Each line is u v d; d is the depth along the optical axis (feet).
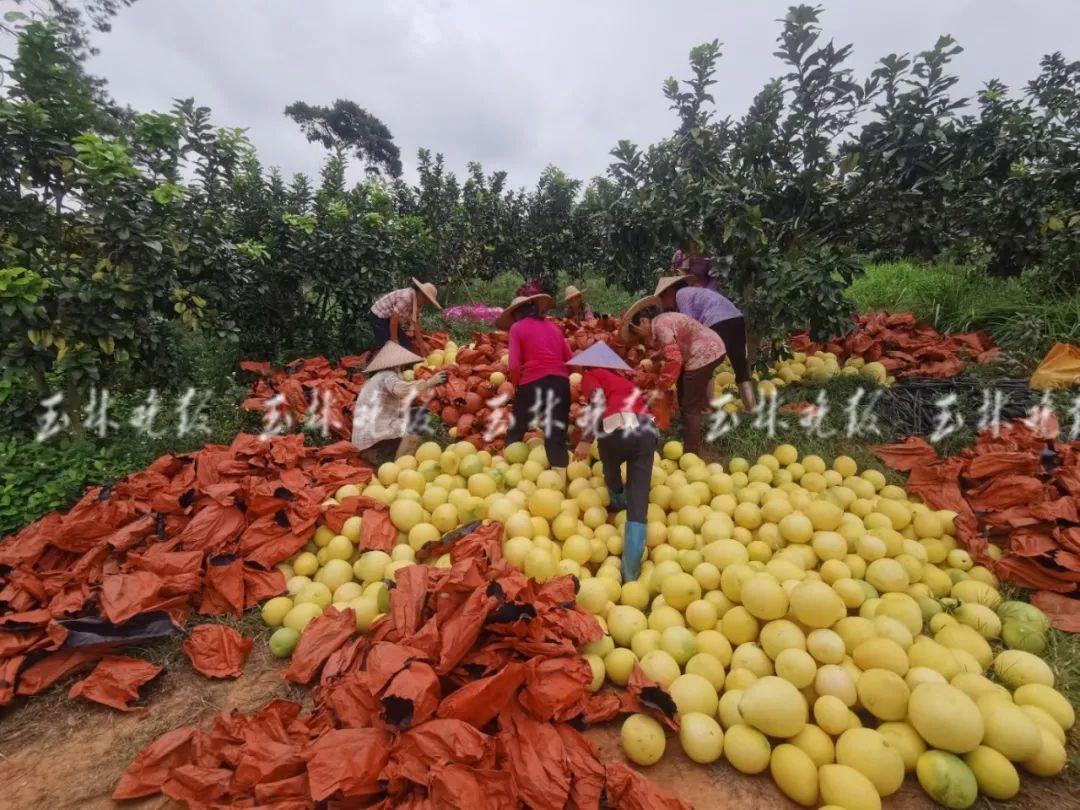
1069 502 12.14
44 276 16.79
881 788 7.47
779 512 13.15
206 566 11.82
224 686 9.95
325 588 11.85
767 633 9.43
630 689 8.63
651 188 20.67
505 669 7.63
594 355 13.55
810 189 18.81
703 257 20.24
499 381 20.47
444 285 45.88
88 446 16.83
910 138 17.83
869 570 11.34
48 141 15.97
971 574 11.79
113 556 12.12
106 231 16.90
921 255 20.43
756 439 17.67
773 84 20.11
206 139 22.30
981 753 7.53
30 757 8.61
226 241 23.08
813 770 7.73
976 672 8.77
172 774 7.52
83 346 17.02
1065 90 25.76
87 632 9.92
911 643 9.23
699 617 10.32
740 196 18.61
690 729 8.30
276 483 13.37
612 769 7.36
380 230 28.76
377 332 23.32
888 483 15.72
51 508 14.11
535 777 7.01
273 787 7.07
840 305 17.60
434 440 19.17
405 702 7.30
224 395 22.08
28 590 10.77
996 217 24.59
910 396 19.34
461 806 6.29
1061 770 7.77
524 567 11.76
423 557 12.49
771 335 19.39
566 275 51.75
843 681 8.46
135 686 9.56
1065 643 9.86
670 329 16.14
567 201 46.60
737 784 8.03
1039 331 21.72
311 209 30.89
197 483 14.03
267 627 11.33
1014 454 13.78
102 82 45.83
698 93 22.40
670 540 13.10
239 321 25.38
